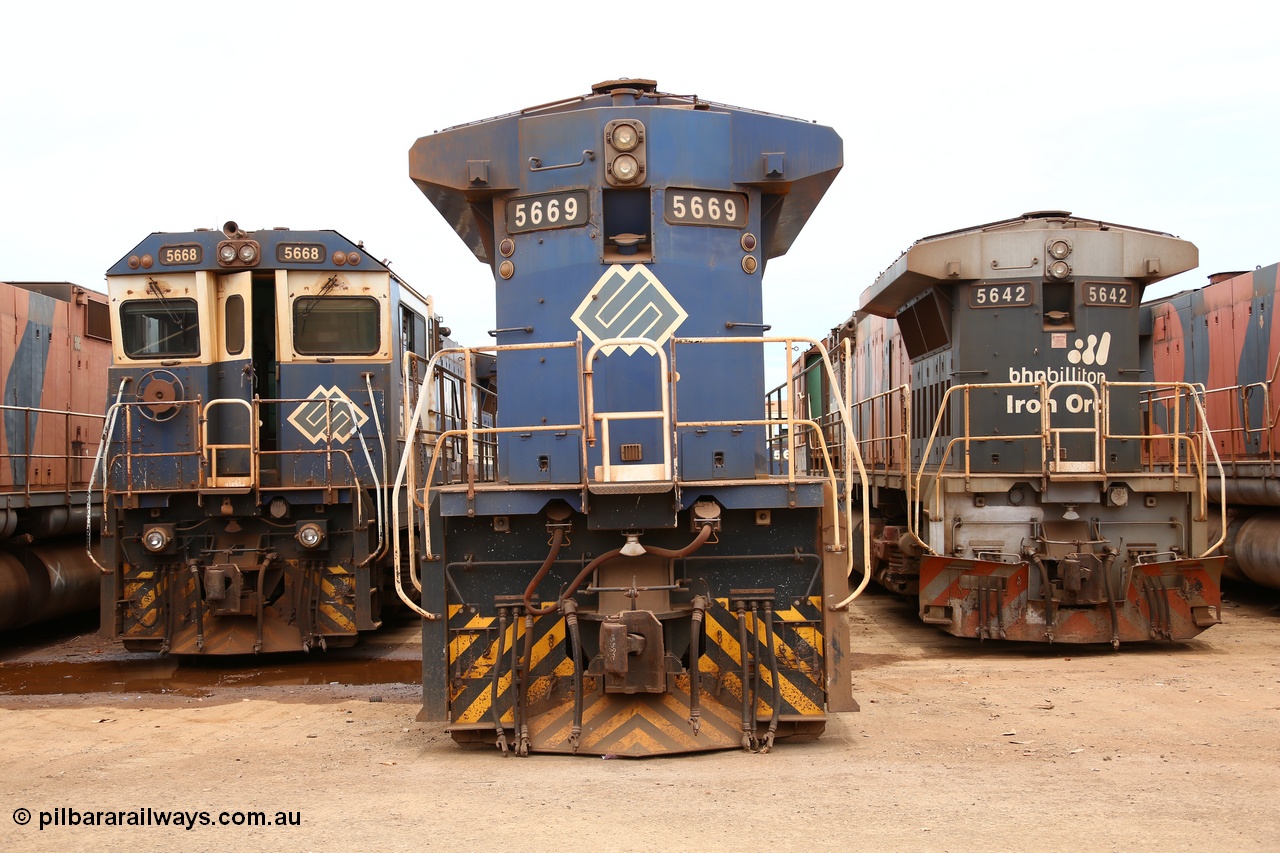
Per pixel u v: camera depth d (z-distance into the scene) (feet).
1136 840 16.05
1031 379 40.42
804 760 21.54
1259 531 45.24
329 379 40.24
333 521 39.45
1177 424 38.42
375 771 21.45
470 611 23.67
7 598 40.27
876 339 57.67
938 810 17.66
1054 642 36.94
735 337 23.67
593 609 23.50
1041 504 38.17
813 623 23.54
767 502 23.06
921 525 41.39
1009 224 42.78
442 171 25.59
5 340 42.52
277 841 16.65
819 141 25.70
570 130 24.86
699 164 25.03
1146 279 40.96
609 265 24.71
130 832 17.44
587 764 21.38
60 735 26.68
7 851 16.65
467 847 16.01
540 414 24.99
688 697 22.95
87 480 49.42
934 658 36.73
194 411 39.34
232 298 40.16
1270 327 45.09
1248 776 20.07
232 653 37.50
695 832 16.53
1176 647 38.11
